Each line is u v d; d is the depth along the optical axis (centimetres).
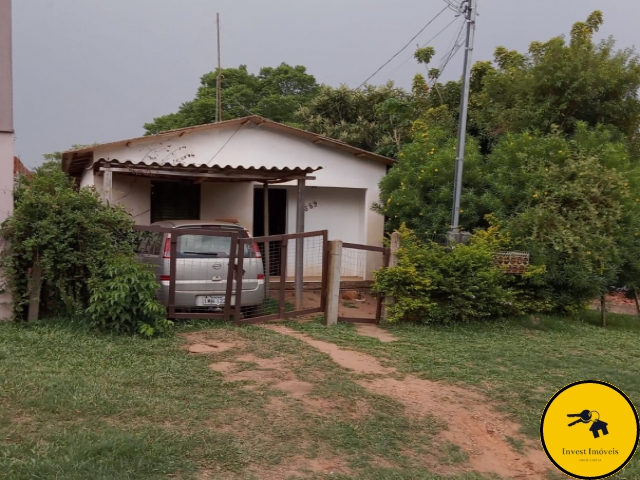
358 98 2088
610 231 1012
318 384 575
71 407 467
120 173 1007
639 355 782
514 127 1253
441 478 423
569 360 725
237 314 806
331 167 1273
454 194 1022
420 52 1773
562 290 1028
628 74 1238
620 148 1112
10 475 353
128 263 713
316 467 416
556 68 1241
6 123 716
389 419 507
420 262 892
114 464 379
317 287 1241
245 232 884
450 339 809
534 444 495
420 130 1331
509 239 1001
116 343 667
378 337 806
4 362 565
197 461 403
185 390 532
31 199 700
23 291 724
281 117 2614
